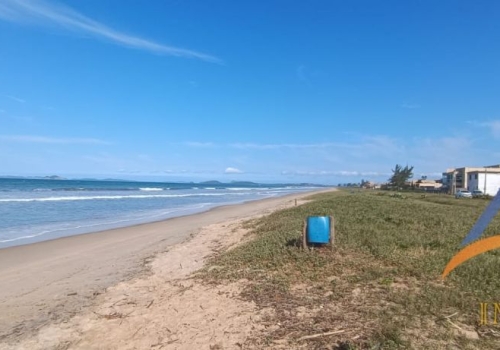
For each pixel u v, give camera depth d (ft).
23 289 30.96
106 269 37.76
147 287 29.22
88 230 68.85
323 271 27.63
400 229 44.24
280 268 29.09
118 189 302.66
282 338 18.22
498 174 287.28
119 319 22.53
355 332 18.16
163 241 54.70
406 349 16.15
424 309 20.11
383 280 24.97
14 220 82.69
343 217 56.59
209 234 58.70
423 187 376.27
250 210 116.37
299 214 67.72
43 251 48.32
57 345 19.75
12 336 21.24
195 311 22.54
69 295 28.73
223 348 17.83
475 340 16.97
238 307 22.47
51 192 208.33
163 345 18.65
